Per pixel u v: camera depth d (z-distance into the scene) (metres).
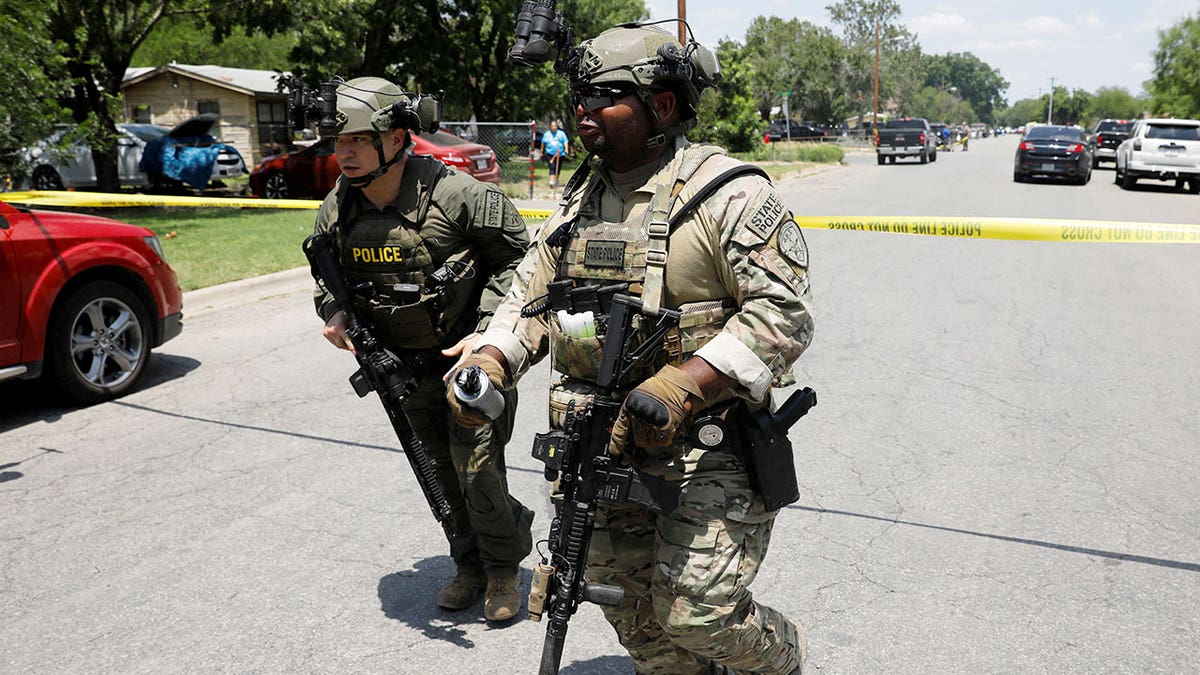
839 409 5.40
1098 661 2.95
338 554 3.75
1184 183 24.59
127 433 5.19
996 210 16.16
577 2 25.64
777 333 1.97
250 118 31.77
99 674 2.97
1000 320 7.56
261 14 18.55
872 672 2.91
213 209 15.53
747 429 2.11
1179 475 4.42
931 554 3.67
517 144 20.53
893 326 7.36
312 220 13.59
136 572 3.62
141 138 20.59
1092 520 3.95
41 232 5.39
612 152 2.09
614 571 2.30
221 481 4.49
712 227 2.01
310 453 4.84
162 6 17.98
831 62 73.19
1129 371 6.14
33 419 5.45
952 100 160.12
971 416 5.27
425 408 3.15
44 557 3.75
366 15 22.98
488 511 3.07
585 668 2.96
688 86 2.07
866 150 54.03
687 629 2.12
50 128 11.49
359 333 2.94
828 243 11.79
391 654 3.06
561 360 2.20
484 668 2.97
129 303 5.86
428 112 2.95
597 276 2.12
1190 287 8.96
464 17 25.25
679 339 2.07
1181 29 47.12
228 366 6.50
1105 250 11.20
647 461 2.14
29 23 10.86
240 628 3.22
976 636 3.10
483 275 3.13
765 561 3.63
